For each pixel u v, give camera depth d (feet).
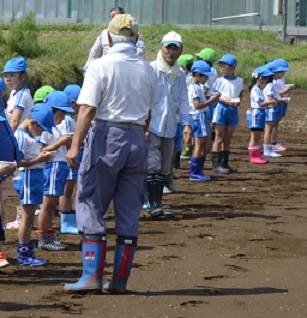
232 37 157.89
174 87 42.34
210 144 59.98
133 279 31.09
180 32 153.38
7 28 128.98
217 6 186.19
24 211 32.78
